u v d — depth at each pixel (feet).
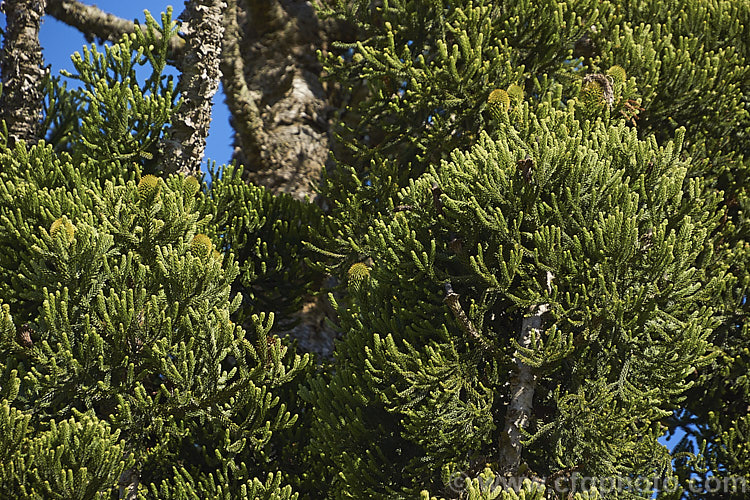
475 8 38.91
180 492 29.30
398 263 30.12
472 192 29.66
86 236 29.17
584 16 41.37
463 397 29.89
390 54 37.96
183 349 28.53
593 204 29.40
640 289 27.50
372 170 38.37
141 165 37.93
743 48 43.19
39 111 40.45
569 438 28.27
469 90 37.29
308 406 34.47
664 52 42.01
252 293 38.42
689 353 28.17
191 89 38.45
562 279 28.81
